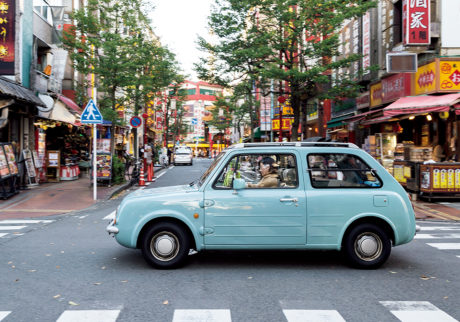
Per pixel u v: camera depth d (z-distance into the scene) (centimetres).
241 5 1795
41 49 1891
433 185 1218
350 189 551
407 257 623
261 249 541
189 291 455
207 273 528
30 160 1641
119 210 544
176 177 2320
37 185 1675
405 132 1820
